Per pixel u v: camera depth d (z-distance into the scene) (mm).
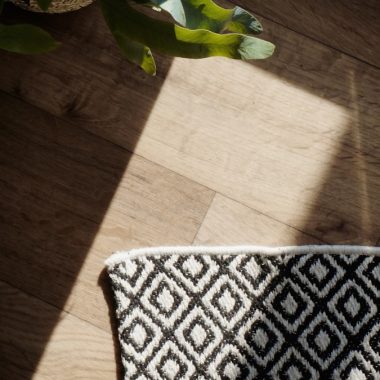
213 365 912
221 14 663
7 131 958
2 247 933
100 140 961
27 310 921
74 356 914
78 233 940
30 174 951
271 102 979
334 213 955
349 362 911
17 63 973
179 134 966
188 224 949
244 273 933
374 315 922
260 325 922
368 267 934
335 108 981
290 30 995
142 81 976
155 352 915
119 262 927
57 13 962
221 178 959
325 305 925
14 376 904
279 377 908
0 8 708
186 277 933
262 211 954
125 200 951
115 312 927
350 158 968
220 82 981
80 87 971
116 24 686
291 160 966
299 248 934
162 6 634
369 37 998
